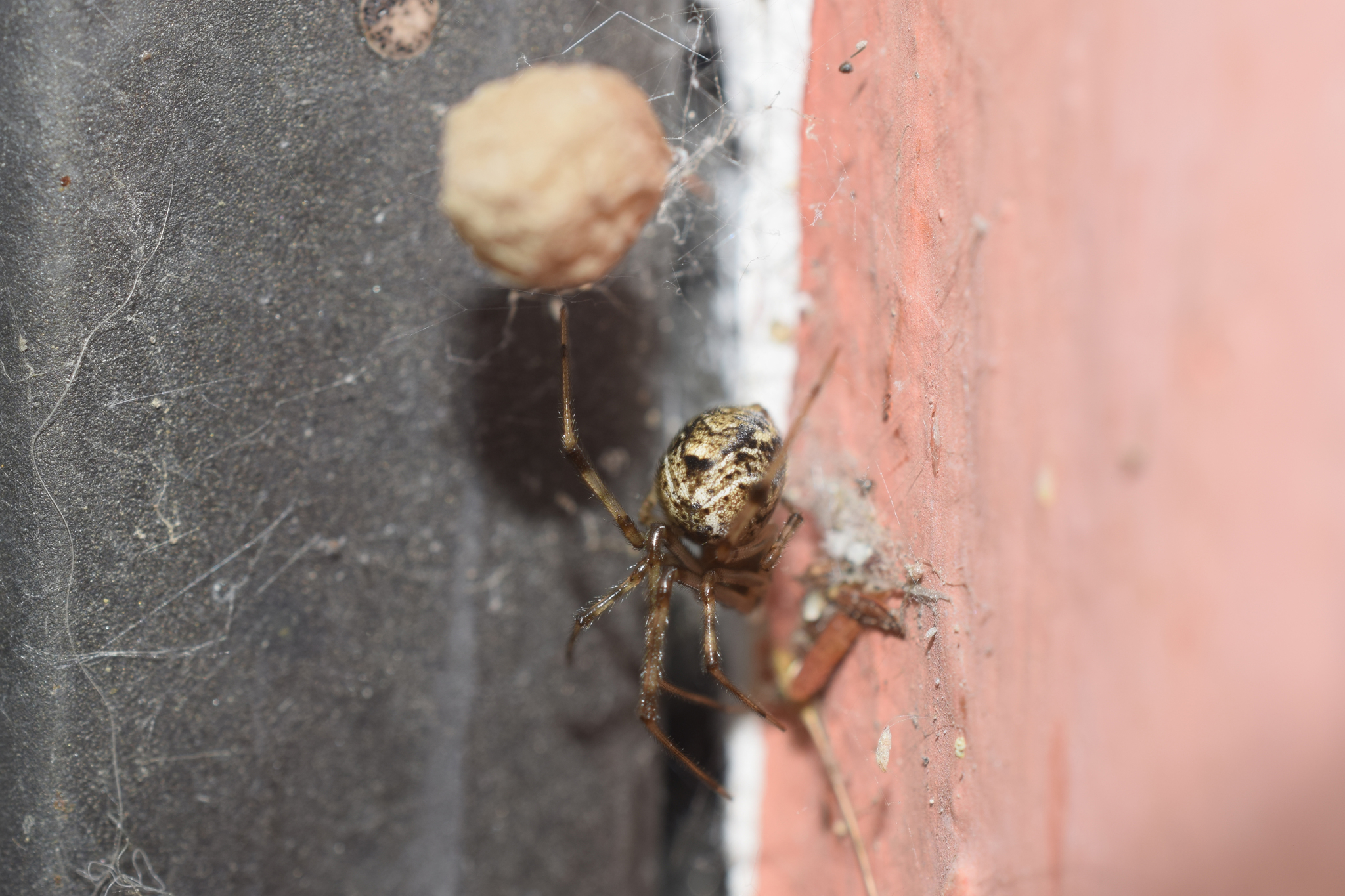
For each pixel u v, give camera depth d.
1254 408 0.09
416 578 0.12
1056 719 0.10
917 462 0.11
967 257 0.11
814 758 0.12
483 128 0.10
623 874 0.13
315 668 0.12
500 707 0.12
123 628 0.11
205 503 0.11
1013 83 0.10
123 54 0.11
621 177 0.10
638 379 0.12
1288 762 0.09
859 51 0.11
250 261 0.11
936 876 0.11
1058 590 0.10
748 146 0.12
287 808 0.12
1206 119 0.10
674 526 0.12
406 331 0.12
